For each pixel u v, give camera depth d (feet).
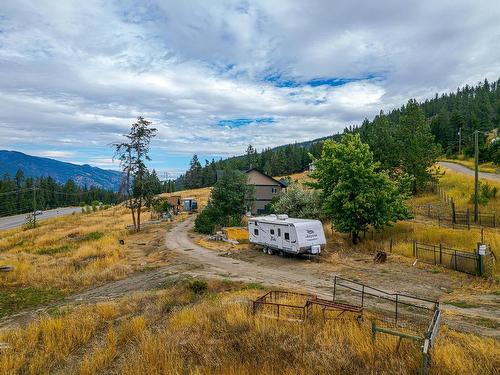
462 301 52.37
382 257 81.56
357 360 28.81
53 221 233.35
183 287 65.62
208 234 140.87
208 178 467.11
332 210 98.73
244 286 66.54
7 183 433.48
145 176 160.97
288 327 36.58
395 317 42.14
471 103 476.95
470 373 25.70
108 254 102.42
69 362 37.42
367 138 151.43
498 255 74.69
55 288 75.31
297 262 88.74
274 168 433.48
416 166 137.28
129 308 54.70
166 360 31.32
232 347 33.99
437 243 87.61
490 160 222.89
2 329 50.75
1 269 85.51
